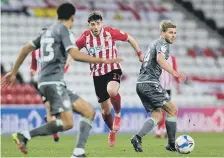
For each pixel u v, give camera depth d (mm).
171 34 25734
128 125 50438
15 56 65188
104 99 31000
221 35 74250
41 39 21031
